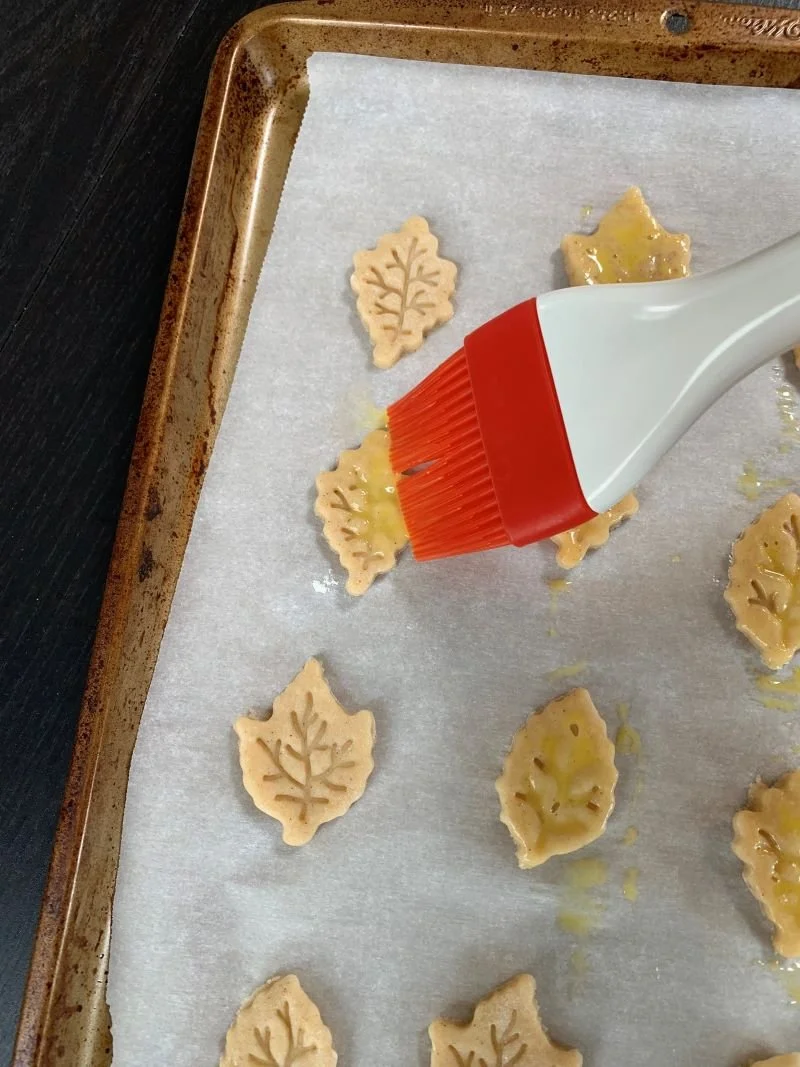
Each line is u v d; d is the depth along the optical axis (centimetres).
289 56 24
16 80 26
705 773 22
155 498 22
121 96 25
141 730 22
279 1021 20
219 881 21
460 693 22
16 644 24
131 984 21
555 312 16
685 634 22
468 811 22
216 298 23
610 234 23
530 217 24
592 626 22
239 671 22
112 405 24
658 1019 20
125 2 26
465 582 23
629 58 23
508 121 24
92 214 25
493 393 17
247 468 23
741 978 20
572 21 23
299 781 21
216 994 21
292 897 21
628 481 16
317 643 22
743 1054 20
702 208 23
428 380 19
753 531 22
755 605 22
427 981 21
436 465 19
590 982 21
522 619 22
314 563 23
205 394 23
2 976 23
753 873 21
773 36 22
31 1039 20
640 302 16
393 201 24
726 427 23
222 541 22
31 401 24
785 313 15
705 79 23
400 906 21
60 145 25
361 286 23
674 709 22
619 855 21
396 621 22
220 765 22
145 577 22
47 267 25
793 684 22
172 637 22
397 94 24
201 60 25
